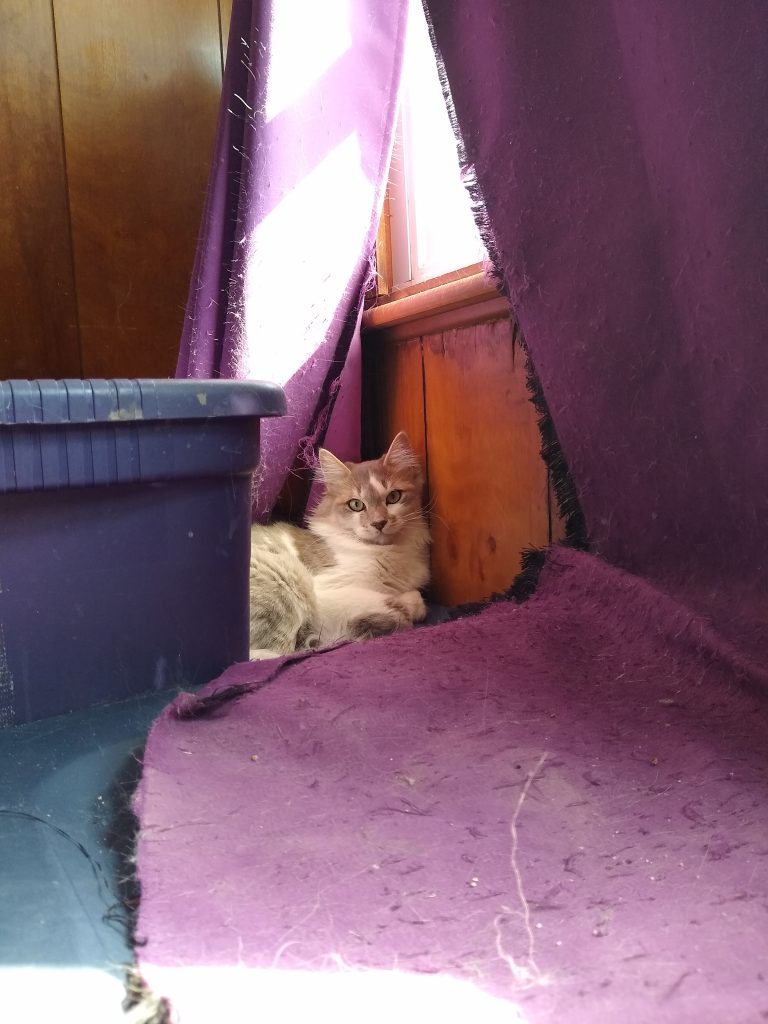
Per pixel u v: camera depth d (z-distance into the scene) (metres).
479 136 1.23
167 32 1.93
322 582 1.74
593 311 1.14
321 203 1.56
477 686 1.05
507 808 0.77
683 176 0.96
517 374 1.43
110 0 1.87
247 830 0.74
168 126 1.97
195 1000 0.52
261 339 1.55
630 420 1.14
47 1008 0.53
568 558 1.29
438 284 1.66
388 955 0.57
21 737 0.99
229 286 1.54
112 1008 0.53
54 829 0.77
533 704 0.99
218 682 1.05
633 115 1.02
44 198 1.88
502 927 0.60
